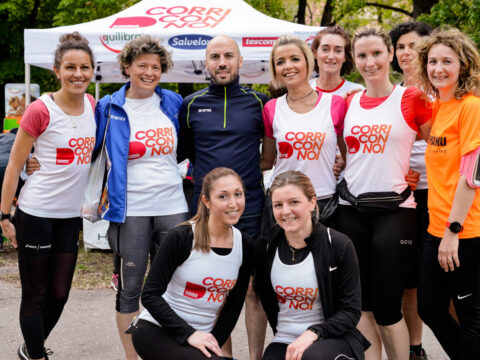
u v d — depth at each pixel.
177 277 2.93
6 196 3.33
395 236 3.15
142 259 3.49
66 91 3.26
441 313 3.09
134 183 3.45
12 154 3.27
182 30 6.04
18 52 15.43
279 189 2.82
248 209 3.50
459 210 2.86
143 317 2.97
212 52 3.49
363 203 3.21
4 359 3.81
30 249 3.32
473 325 2.98
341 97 3.45
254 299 3.55
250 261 3.03
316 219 2.89
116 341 4.23
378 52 3.20
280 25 6.33
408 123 3.19
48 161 3.29
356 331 2.89
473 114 2.84
